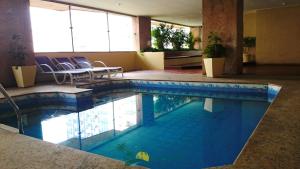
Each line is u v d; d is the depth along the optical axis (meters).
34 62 7.55
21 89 6.36
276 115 3.10
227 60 8.05
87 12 10.75
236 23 7.73
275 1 10.35
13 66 6.91
